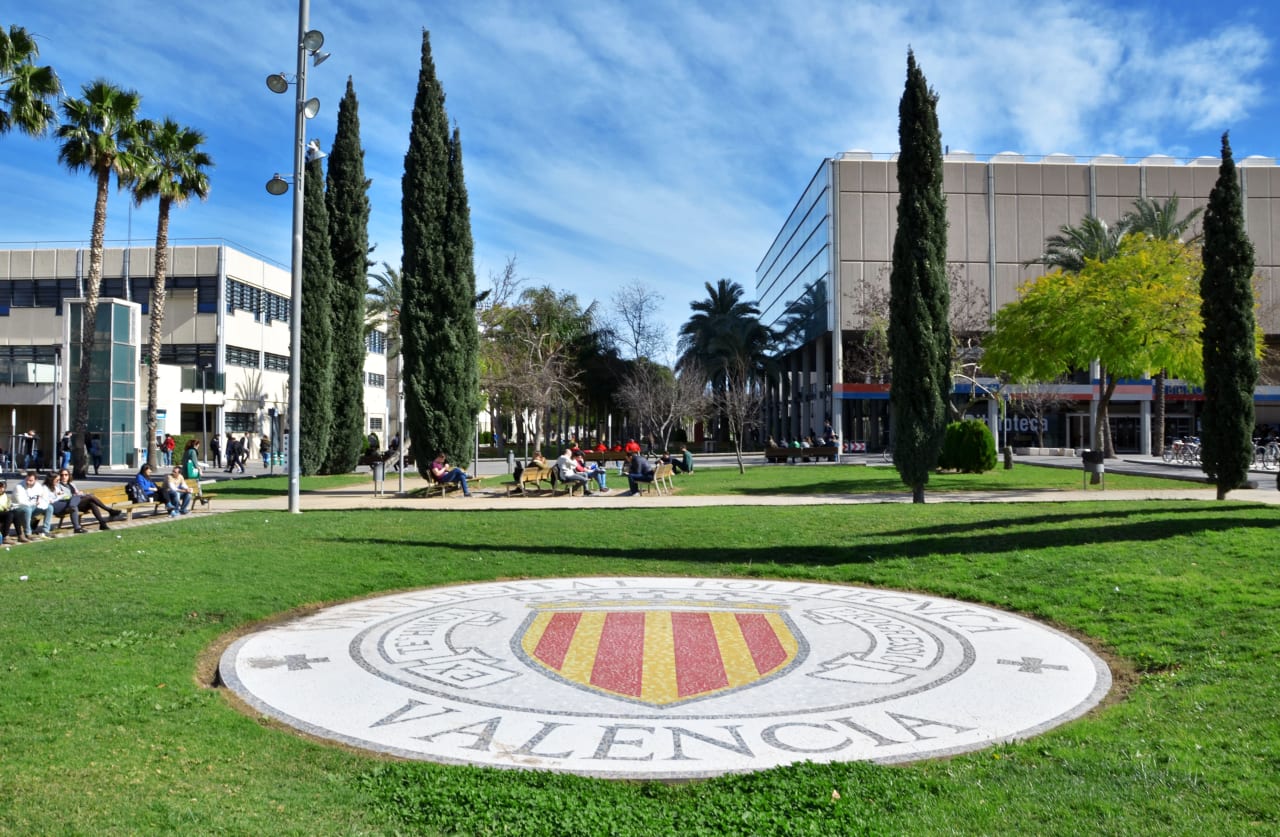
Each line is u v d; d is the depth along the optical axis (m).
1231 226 19.17
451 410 24.36
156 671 7.32
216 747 5.64
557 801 4.77
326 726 6.27
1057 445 61.59
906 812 4.66
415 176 24.09
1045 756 5.58
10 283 47.50
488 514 18.28
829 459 44.38
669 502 21.06
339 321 34.25
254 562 12.35
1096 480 25.80
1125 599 9.81
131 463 40.25
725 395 57.72
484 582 11.97
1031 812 4.63
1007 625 9.45
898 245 21.06
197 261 46.69
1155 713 6.39
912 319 20.58
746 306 62.72
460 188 24.48
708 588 11.48
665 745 5.91
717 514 17.88
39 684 6.75
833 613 10.00
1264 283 55.03
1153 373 30.98
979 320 46.31
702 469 38.00
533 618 9.73
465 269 24.58
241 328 49.09
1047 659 8.09
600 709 6.67
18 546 14.05
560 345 53.94
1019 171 55.66
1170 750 5.60
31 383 42.34
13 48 27.98
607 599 10.77
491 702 6.84
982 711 6.62
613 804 4.79
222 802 4.71
